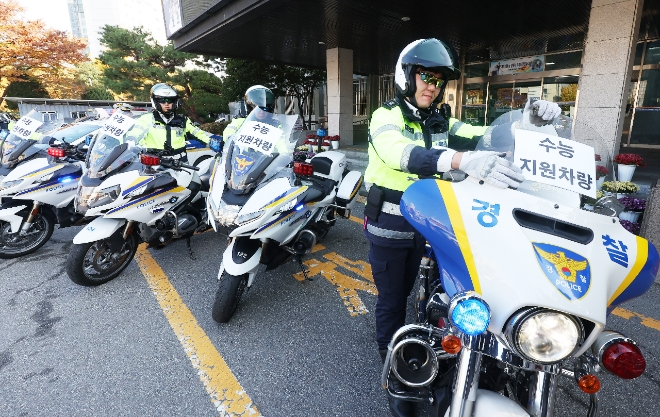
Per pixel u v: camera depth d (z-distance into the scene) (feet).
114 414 7.04
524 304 3.87
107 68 66.74
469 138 7.38
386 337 7.09
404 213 5.37
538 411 4.46
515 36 33.01
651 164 24.57
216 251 14.43
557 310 3.76
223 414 7.05
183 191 12.26
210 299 11.00
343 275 12.41
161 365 8.30
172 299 10.99
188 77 64.75
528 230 4.49
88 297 11.12
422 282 6.99
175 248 14.71
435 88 6.12
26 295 11.24
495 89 41.16
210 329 9.58
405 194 5.47
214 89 62.59
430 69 5.90
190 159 17.95
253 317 10.10
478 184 5.08
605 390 7.45
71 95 77.77
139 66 62.85
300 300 10.93
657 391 7.40
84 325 9.75
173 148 14.76
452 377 5.54
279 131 9.95
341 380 7.86
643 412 6.93
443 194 5.08
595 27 18.75
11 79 63.36
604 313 3.82
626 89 18.33
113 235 11.50
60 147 13.96
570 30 31.22
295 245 10.91
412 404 6.74
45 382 7.81
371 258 6.98
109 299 11.01
